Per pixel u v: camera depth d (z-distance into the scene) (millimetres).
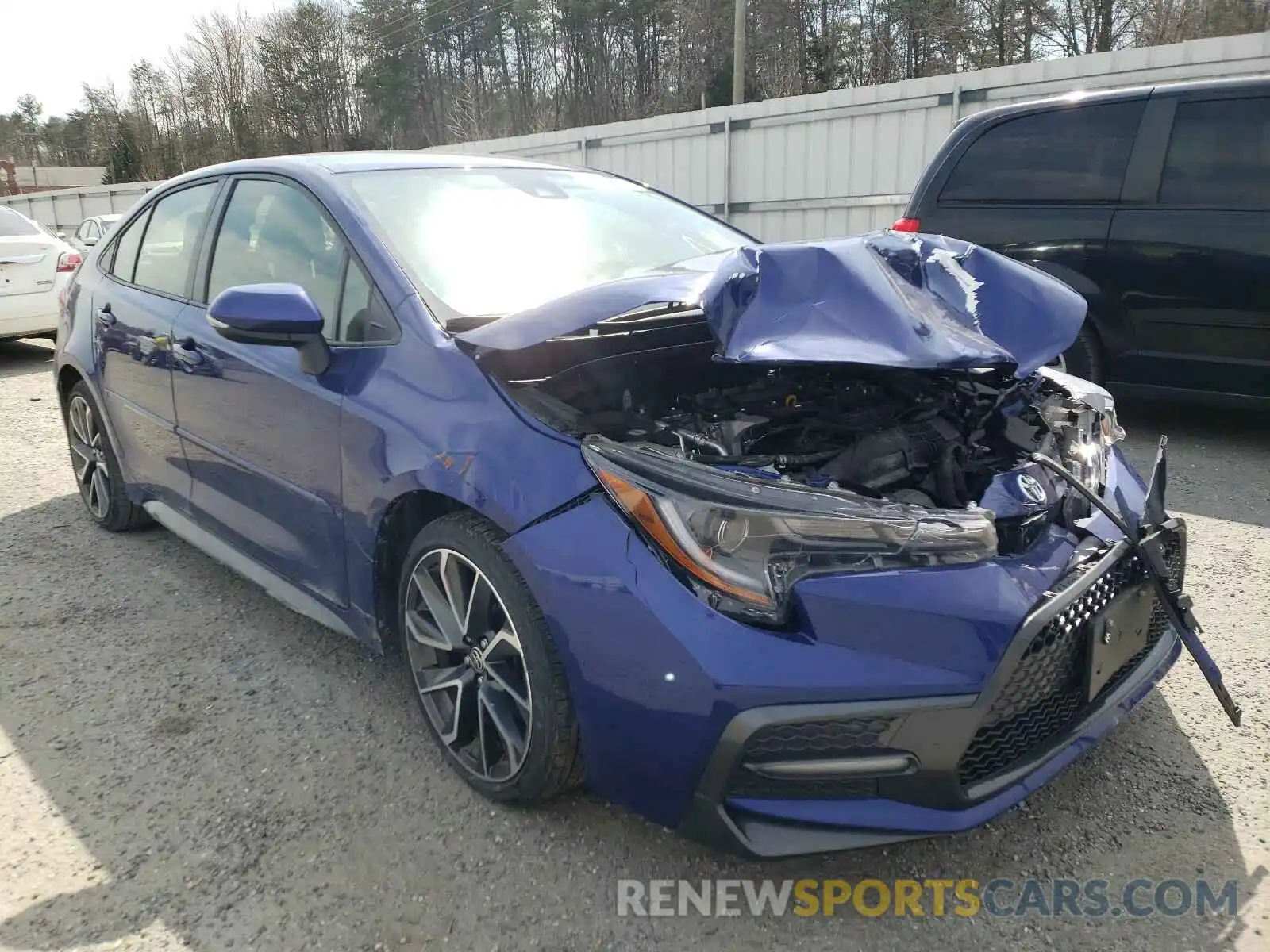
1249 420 5664
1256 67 8133
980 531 1899
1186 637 2166
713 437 2225
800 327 2078
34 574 3777
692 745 1802
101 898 2016
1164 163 4820
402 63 45062
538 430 2070
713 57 38812
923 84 9922
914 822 1812
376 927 1920
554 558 1948
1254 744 2471
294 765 2473
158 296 3506
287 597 2893
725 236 3475
